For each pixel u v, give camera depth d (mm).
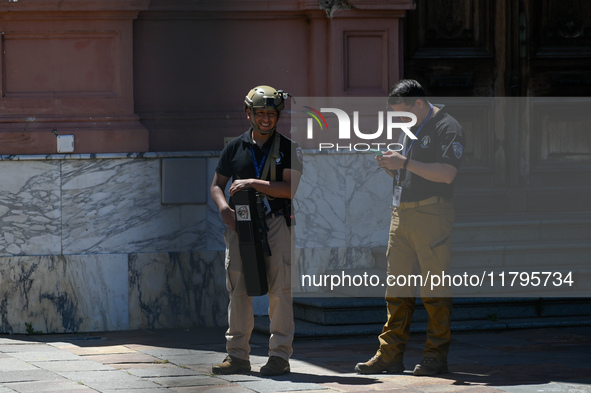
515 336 13508
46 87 14516
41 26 14414
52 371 11094
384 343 11000
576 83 17188
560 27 17156
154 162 14648
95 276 14422
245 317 11031
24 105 14445
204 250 14852
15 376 10750
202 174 14828
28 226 14266
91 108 14594
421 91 10852
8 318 14250
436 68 16688
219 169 11211
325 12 15086
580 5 17172
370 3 15086
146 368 11320
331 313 13852
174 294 14742
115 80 14695
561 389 9984
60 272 14328
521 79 17047
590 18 17156
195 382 10406
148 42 14961
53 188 14281
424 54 16656
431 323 10891
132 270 14555
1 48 14352
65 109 14539
